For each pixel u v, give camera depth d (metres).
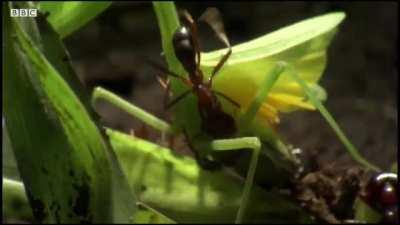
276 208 0.12
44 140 0.10
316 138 0.16
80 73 0.18
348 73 0.18
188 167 0.12
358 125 0.16
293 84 0.12
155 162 0.12
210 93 0.12
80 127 0.10
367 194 0.12
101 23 0.19
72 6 0.12
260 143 0.11
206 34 0.18
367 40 0.18
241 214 0.11
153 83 0.17
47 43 0.11
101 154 0.11
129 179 0.12
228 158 0.12
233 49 0.12
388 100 0.17
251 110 0.12
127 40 0.19
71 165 0.11
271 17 0.19
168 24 0.12
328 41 0.12
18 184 0.12
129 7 0.19
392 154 0.16
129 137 0.12
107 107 0.17
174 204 0.12
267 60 0.11
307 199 0.12
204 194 0.12
